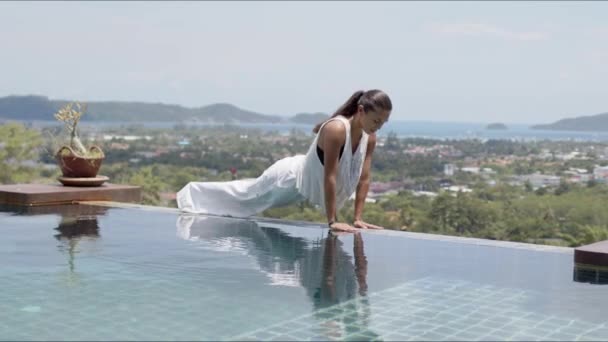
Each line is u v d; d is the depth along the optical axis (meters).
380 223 17.56
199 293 2.21
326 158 3.40
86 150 5.05
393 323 1.89
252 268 2.61
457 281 2.43
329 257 2.86
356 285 2.34
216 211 4.20
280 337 1.75
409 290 2.28
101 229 3.60
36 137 22.67
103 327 1.83
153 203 20.03
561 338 1.79
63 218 3.99
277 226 3.72
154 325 1.85
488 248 3.14
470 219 15.84
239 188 4.09
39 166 22.66
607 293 2.28
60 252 2.94
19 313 1.97
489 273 2.58
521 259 2.88
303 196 3.81
